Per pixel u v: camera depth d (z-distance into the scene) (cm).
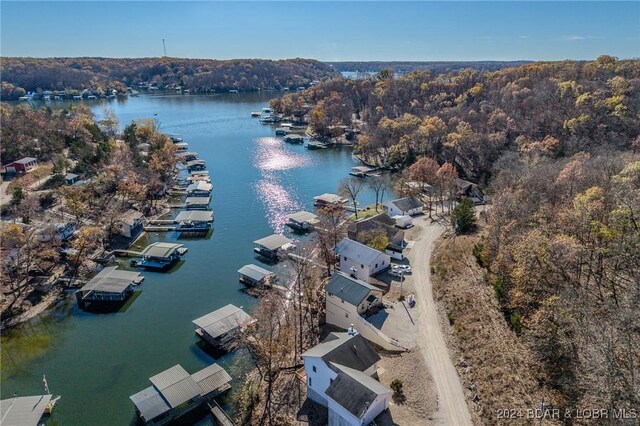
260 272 7200
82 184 10262
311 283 6531
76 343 5747
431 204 10450
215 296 6838
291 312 6119
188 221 9388
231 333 5597
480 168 12469
